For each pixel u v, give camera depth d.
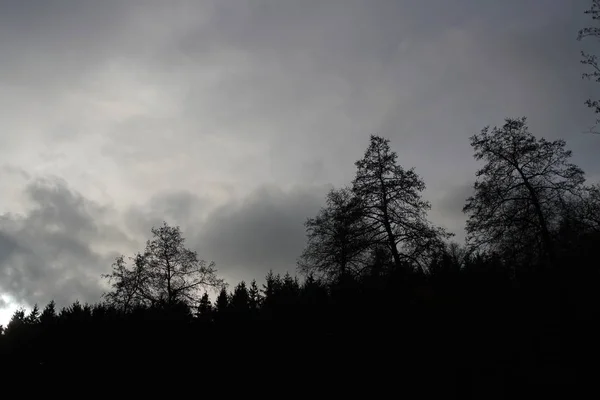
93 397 14.70
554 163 23.31
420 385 12.41
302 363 14.38
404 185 25.67
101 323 17.31
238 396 13.77
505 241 22.44
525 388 11.32
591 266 15.55
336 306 16.08
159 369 15.37
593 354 11.89
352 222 25.64
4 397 14.93
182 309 18.52
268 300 18.08
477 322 14.34
